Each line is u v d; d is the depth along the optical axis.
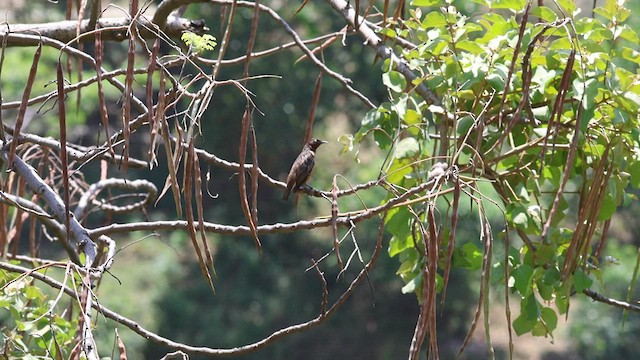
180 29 10.91
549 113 9.22
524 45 9.02
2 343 9.11
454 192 7.65
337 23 38.41
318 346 38.53
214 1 10.55
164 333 36.84
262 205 41.34
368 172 35.50
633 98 8.73
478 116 8.66
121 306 36.72
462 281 37.50
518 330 9.63
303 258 40.97
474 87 9.18
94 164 41.19
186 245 42.72
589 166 9.75
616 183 9.39
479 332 39.19
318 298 39.78
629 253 34.50
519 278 9.48
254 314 39.19
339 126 44.56
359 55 39.00
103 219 41.84
